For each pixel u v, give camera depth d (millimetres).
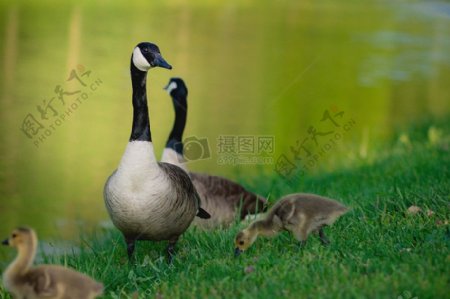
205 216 10266
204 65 27828
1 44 28719
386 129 20250
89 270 8594
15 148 18547
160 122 20938
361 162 15414
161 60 9000
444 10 41625
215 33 33344
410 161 13312
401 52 30609
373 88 25688
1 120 20219
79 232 12961
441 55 30172
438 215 8945
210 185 11383
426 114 21812
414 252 7652
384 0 44656
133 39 30641
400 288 6617
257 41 32094
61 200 15461
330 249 8102
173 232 9039
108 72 25344
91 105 22094
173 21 35469
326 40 32531
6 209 14953
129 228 8836
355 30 34812
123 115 21297
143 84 8945
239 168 16984
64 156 18125
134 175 8633
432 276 6785
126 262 9094
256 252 8562
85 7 37438
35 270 6809
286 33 33844
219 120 21172
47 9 36094
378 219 9414
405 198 10023
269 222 8453
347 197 11352
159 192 8664
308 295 6699
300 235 8250
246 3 41656
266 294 6836
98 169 17422
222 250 9055
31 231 6832
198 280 7707
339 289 6699
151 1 40531
